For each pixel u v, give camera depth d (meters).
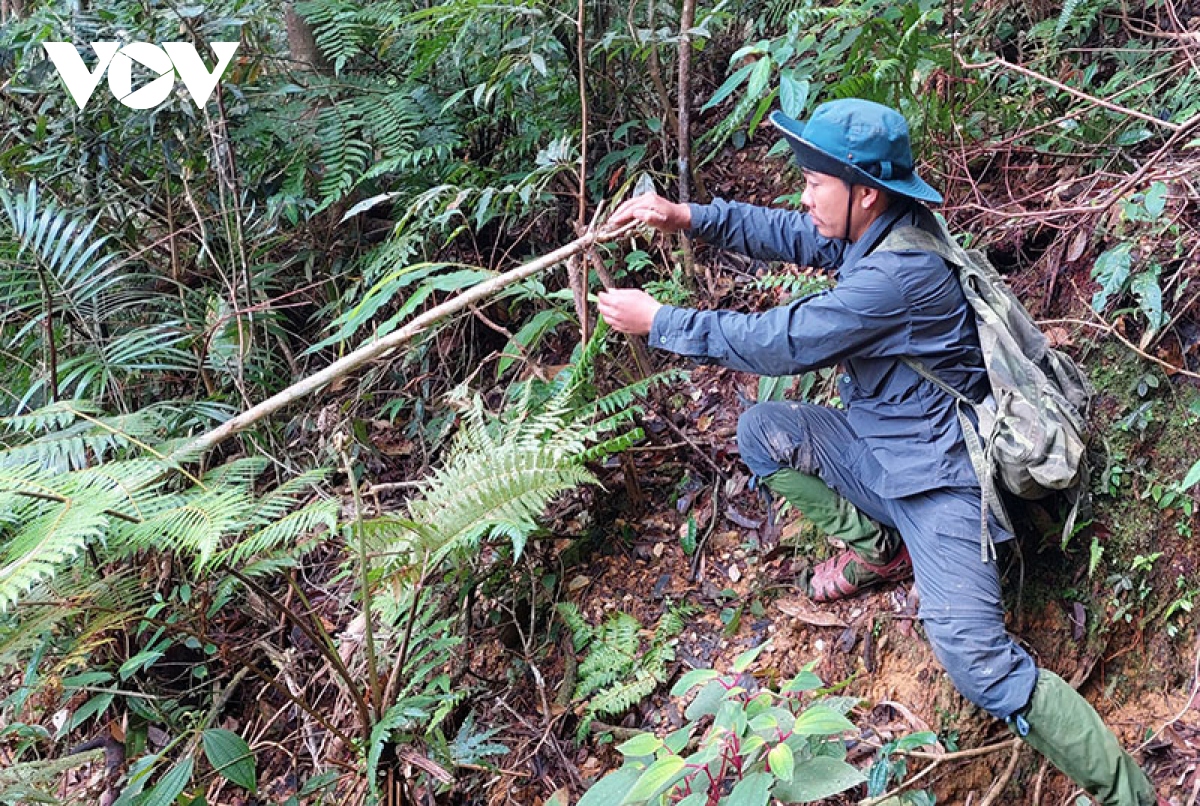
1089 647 2.33
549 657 2.60
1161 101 2.77
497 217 3.50
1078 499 2.12
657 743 1.59
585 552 2.79
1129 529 2.34
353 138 3.45
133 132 3.27
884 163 1.91
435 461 3.22
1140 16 3.05
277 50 3.96
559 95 3.42
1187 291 2.38
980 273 2.02
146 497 1.95
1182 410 2.35
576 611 2.60
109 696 2.52
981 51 3.16
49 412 2.25
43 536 1.68
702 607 2.59
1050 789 2.16
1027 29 3.26
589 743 2.40
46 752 2.79
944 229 2.07
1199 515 2.30
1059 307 2.63
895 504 2.10
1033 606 2.38
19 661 2.46
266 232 3.44
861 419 2.12
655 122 3.31
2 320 3.01
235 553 2.04
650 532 2.79
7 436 2.91
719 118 3.66
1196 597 2.29
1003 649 1.91
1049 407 1.98
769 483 2.39
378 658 2.54
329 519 1.86
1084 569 2.35
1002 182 2.94
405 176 3.47
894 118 1.93
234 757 2.17
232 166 3.19
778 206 3.29
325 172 3.35
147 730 2.76
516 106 3.45
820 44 2.88
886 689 2.31
